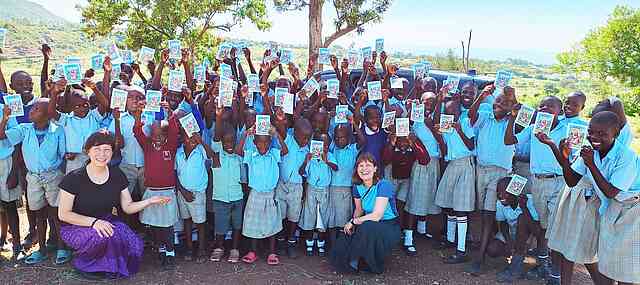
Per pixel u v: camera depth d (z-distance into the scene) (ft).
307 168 16.89
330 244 18.33
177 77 17.24
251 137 16.70
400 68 23.11
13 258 16.51
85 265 15.26
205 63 20.54
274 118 17.04
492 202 16.48
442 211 18.17
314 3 37.60
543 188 15.51
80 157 16.46
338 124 16.87
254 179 16.22
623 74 89.61
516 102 16.26
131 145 16.78
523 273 15.89
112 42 17.56
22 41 105.40
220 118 16.06
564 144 13.01
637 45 87.35
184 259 16.76
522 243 15.92
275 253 17.34
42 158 16.01
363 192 16.43
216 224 16.67
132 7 52.24
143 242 16.94
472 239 18.80
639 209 12.25
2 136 15.49
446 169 17.29
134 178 17.10
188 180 16.11
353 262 15.90
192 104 18.29
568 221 13.51
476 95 18.69
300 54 37.63
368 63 20.01
